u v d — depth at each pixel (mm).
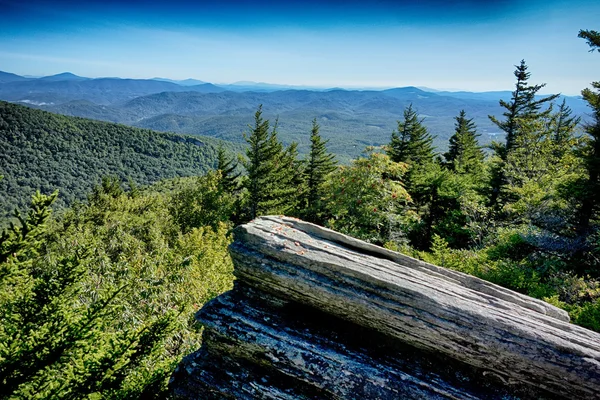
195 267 15398
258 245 5988
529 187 22266
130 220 34688
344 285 5543
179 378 6027
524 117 30750
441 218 27891
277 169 37938
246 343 5562
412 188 28469
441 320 5082
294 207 37594
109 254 19969
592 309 10484
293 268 5738
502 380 4992
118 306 5965
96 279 11422
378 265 5840
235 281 6410
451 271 6457
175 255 19141
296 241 6055
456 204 26594
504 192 29312
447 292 5457
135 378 6152
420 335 5207
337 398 5051
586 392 4566
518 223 23766
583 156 17766
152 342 6125
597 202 17469
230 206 40344
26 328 4984
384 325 5391
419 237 27297
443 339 5094
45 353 4852
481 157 49375
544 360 4688
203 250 20078
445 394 4867
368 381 5027
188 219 39406
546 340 4770
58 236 27078
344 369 5156
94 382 5320
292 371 5305
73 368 5430
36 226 4461
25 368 4637
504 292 6246
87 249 5957
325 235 6598
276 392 5289
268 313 5922
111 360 5500
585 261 16656
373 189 21422
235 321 5785
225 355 5832
